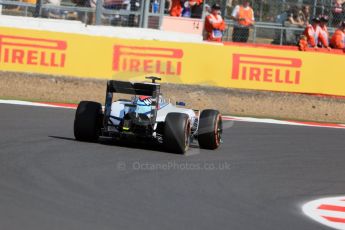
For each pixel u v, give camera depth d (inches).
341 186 1378.0
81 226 866.1
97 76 2452.0
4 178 1107.9
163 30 2709.2
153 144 1594.5
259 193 1218.6
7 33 2425.0
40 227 840.3
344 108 2541.8
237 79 2497.5
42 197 1005.2
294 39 2856.8
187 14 2802.7
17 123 1769.2
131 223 908.6
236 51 2502.5
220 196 1152.2
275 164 1535.4
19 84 2411.4
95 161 1325.0
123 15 2711.6
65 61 2440.9
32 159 1294.3
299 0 2864.2
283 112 2506.2
